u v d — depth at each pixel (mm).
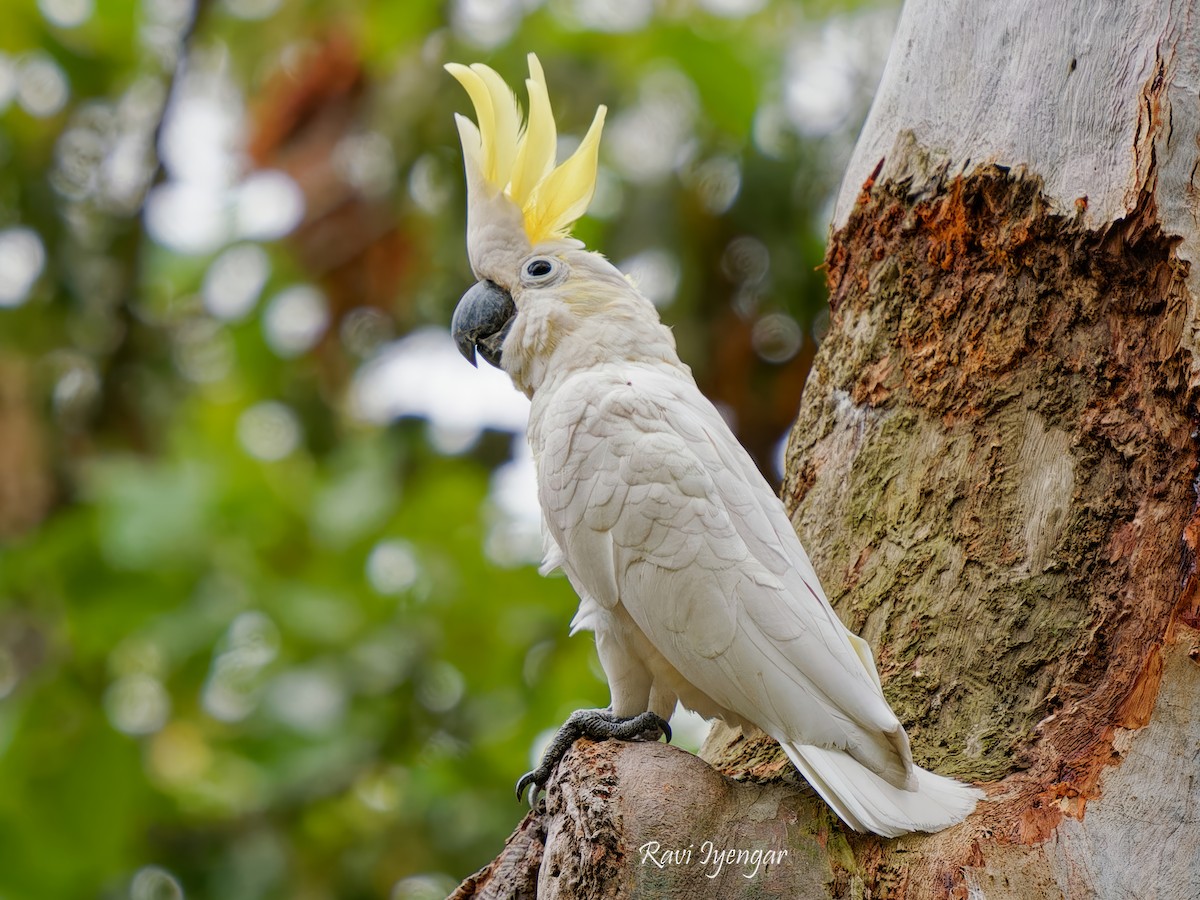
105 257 15500
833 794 5887
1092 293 6637
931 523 6996
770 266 13289
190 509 13109
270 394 15680
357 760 12586
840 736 6066
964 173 7023
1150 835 5727
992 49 7082
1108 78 6645
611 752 6348
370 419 15875
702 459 6754
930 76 7324
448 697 13508
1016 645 6500
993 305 6957
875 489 7285
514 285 7891
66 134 15781
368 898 12297
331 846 12469
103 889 12562
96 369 15414
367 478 14062
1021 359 6863
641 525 6535
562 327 7621
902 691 6707
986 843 5750
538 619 13555
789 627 6250
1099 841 5730
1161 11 6586
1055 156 6734
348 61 14961
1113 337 6590
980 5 7195
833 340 7840
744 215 13273
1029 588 6551
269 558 13594
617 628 6844
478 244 8000
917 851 5848
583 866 5949
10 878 11938
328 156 14945
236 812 12633
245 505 13477
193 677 12828
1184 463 6270
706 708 6836
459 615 13273
